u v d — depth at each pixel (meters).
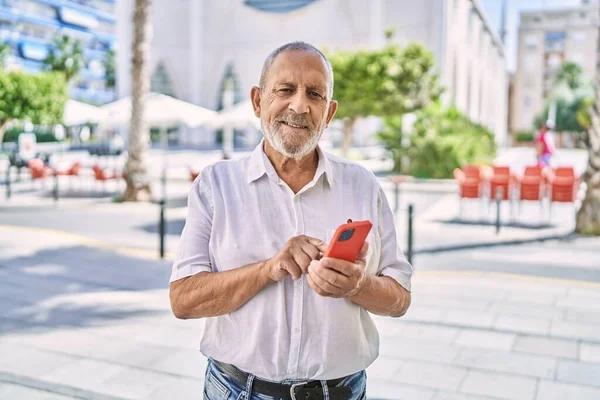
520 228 10.88
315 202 1.74
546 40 82.06
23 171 21.92
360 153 33.28
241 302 1.63
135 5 13.32
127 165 14.05
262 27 44.97
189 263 1.70
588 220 10.19
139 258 8.20
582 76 68.94
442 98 36.66
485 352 4.69
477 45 51.97
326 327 1.68
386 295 1.68
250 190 1.73
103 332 5.12
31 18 77.56
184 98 47.66
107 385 4.04
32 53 77.50
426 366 4.40
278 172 1.75
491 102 64.25
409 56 23.80
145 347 4.77
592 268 7.76
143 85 13.81
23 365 4.36
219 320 1.76
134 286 6.71
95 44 89.81
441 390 3.99
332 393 1.70
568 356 4.61
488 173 13.45
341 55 24.50
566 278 7.22
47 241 9.32
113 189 17.20
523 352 4.70
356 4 41.62
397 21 40.09
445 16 37.38
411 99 23.38
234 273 1.62
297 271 1.53
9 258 8.07
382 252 1.85
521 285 6.87
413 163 21.38
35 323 5.35
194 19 46.28
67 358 4.51
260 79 1.73
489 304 6.06
